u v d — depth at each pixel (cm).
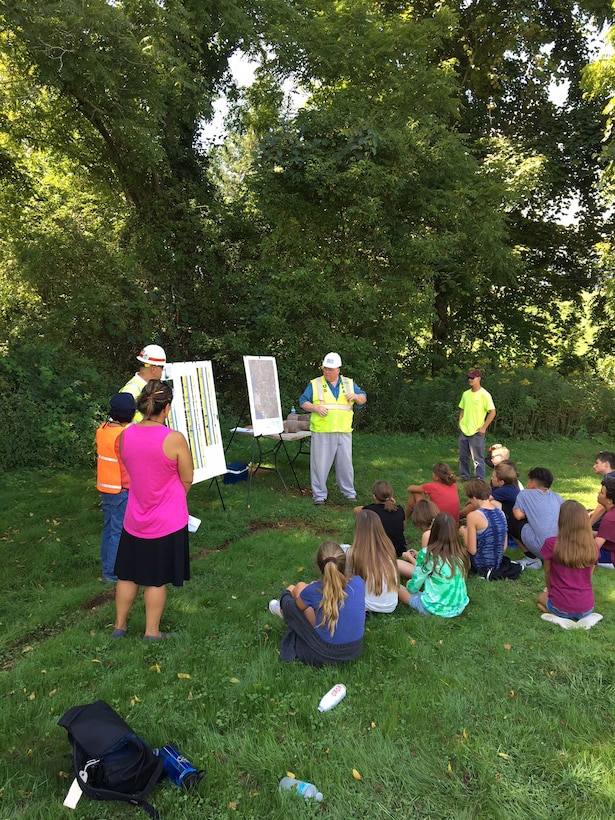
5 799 233
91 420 855
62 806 229
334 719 286
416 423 1194
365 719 289
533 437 1242
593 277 1609
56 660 337
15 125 1075
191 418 579
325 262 1125
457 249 1214
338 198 1073
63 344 975
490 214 1205
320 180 1038
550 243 1609
